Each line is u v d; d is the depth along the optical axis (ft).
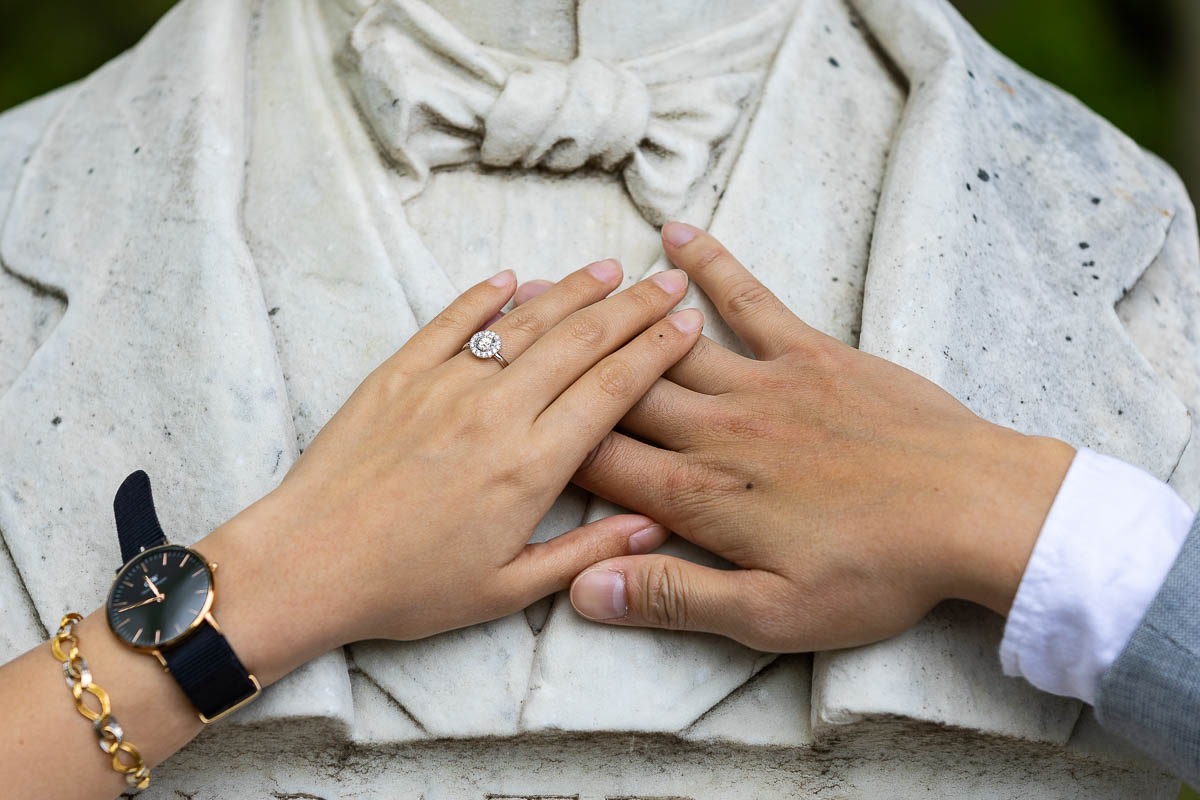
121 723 2.81
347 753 3.21
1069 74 7.45
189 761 3.20
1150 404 3.61
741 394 3.16
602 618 3.10
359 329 3.35
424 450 2.95
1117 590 2.72
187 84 3.68
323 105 3.64
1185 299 4.03
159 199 3.52
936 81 3.81
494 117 3.48
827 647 3.01
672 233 3.45
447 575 2.93
